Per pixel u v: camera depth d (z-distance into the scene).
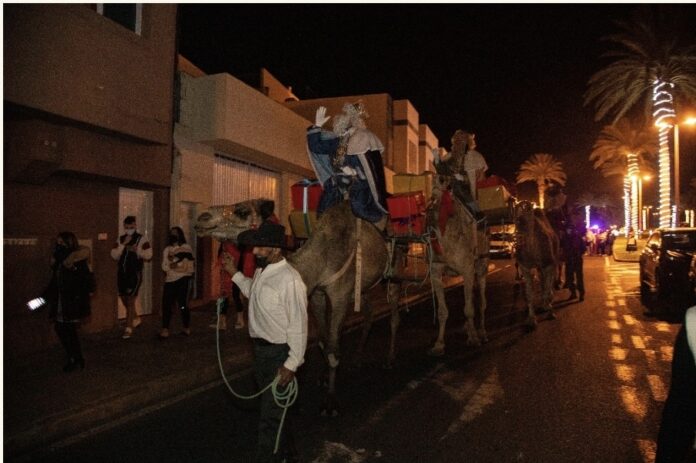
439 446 5.18
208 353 8.53
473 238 8.94
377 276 6.70
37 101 7.80
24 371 7.45
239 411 6.38
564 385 6.95
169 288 9.55
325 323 6.39
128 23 9.92
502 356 8.48
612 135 45.34
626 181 54.09
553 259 11.41
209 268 14.07
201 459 5.04
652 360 8.13
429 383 7.16
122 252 9.54
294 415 6.04
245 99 14.17
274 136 15.75
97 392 6.52
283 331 4.06
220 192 14.89
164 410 6.41
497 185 9.32
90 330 10.00
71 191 9.57
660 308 13.11
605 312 12.57
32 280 8.59
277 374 4.04
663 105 28.64
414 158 34.78
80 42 8.50
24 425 5.44
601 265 28.75
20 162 8.24
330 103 27.22
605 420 5.76
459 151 8.90
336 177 6.66
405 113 32.44
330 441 5.34
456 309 13.85
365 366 8.12
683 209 52.28
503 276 23.12
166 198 12.19
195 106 13.31
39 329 8.67
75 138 9.02
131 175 10.33
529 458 4.90
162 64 10.45
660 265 12.72
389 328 11.34
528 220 10.73
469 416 5.94
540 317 12.01
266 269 4.11
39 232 8.94
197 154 13.45
